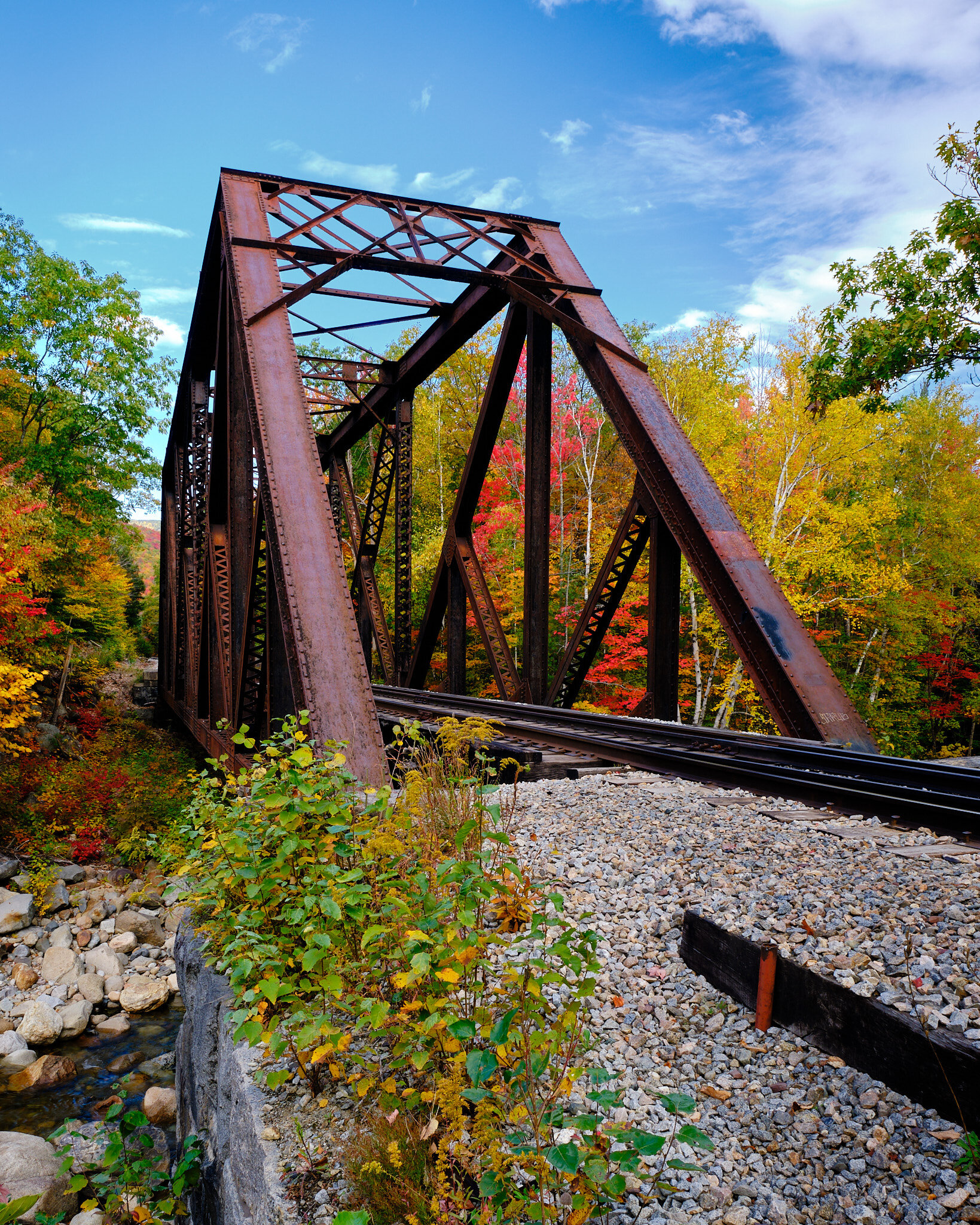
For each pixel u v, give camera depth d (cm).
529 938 267
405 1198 236
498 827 495
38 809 1487
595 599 1134
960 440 2906
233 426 991
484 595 1364
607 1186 204
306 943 343
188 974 487
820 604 2302
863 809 506
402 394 1727
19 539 1468
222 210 1031
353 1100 304
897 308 1478
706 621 2370
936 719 2753
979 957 284
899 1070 249
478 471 1385
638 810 538
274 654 774
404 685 1739
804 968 290
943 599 2544
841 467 2428
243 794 425
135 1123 409
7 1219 391
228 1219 319
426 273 1077
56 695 2317
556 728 858
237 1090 332
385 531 3600
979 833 441
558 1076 248
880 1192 220
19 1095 770
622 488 3011
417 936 267
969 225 1327
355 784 399
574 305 1095
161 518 2552
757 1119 257
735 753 726
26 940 1123
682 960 352
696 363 2873
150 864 1444
